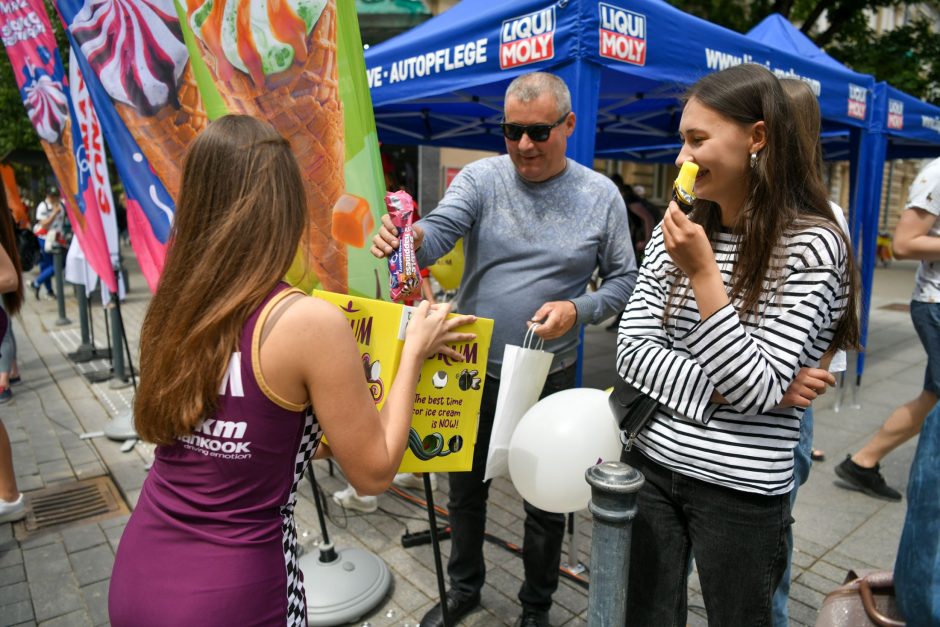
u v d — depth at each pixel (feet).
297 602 3.76
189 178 3.47
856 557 8.99
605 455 5.70
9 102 40.57
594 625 4.39
